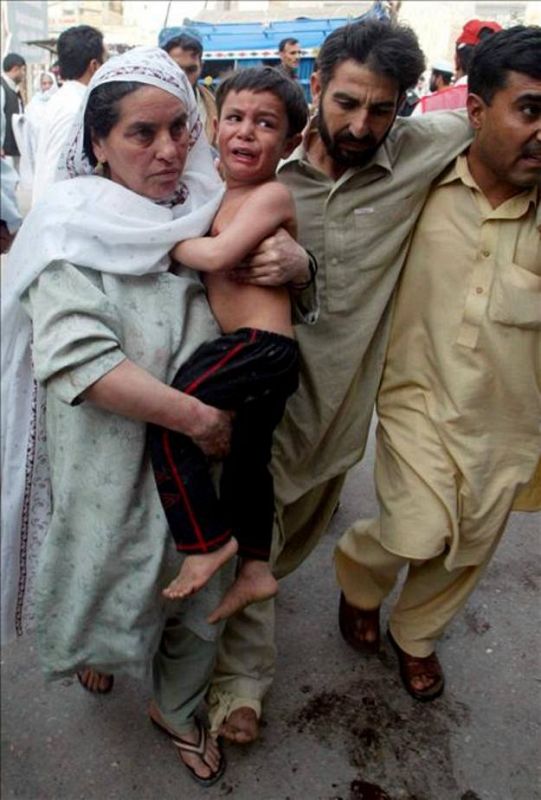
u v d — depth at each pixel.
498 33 1.40
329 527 2.71
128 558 1.33
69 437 1.28
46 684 1.93
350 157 1.48
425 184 1.59
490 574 2.51
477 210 1.55
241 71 1.27
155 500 1.32
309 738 1.84
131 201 1.23
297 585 2.40
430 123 1.60
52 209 1.20
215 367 1.24
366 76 1.35
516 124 1.36
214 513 1.28
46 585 1.39
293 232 1.32
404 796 1.70
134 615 1.37
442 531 1.68
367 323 1.65
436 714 1.93
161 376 1.26
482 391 1.62
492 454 1.68
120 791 1.67
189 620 1.48
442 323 1.63
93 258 1.19
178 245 1.26
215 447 1.26
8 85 6.41
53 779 1.69
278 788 1.70
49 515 1.48
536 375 1.65
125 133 1.18
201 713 1.85
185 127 1.23
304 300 1.45
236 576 1.50
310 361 1.65
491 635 2.23
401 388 1.78
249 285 1.30
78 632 1.41
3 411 1.37
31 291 1.22
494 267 1.56
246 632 1.73
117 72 1.16
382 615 2.29
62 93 2.95
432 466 1.69
